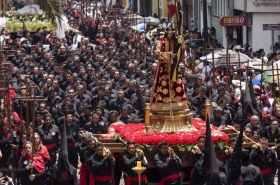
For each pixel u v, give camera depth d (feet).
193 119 104.88
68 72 150.10
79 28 262.06
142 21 266.36
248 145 96.48
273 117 116.88
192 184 88.33
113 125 103.86
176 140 94.22
